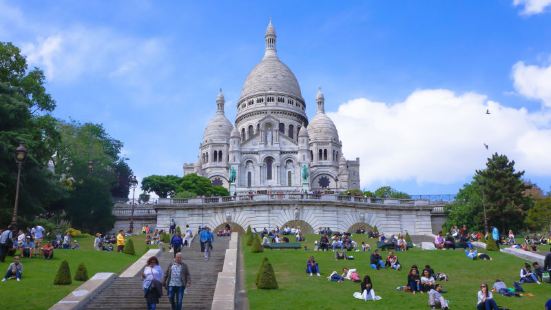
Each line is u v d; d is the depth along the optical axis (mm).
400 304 25172
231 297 23203
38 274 29688
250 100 153250
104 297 24375
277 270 34688
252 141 134375
